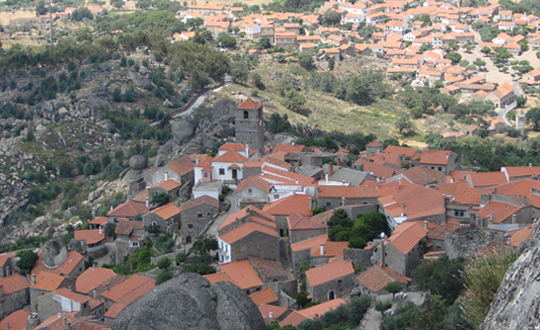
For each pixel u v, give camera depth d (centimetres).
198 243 12900
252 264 11831
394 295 9669
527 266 3362
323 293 10662
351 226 12500
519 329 3139
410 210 12138
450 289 8319
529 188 12494
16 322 12912
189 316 3816
